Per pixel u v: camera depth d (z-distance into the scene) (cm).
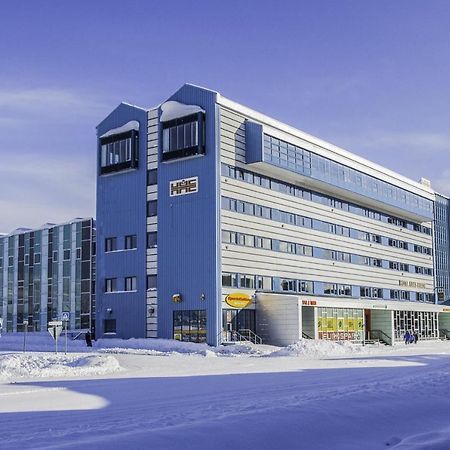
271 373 2733
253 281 5659
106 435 1123
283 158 5834
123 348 5003
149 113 5838
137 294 5716
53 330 3888
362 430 1305
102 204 6062
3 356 3025
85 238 7338
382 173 7475
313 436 1212
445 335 8569
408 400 1683
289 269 6103
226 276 5369
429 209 8612
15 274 8100
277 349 4834
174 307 5459
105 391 1989
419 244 8669
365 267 7325
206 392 1952
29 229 8256
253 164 5650
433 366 3169
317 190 6638
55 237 7688
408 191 8088
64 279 7488
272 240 5931
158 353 4394
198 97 5522
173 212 5562
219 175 5378
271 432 1192
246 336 5544
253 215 5722
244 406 1488
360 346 4941
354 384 2166
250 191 5719
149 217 5728
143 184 5800
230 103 5556
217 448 1062
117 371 2853
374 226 7619
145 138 5838
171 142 5603
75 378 2497
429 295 8781
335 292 6750
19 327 7925
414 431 1334
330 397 1648
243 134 5669
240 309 5503
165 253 5572
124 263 5838
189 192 5481
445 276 9469
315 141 6362
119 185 5966
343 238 6988
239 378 2478
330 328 6038
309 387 2078
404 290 8144
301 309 5678
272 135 5706
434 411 1563
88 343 5453
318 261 6525
